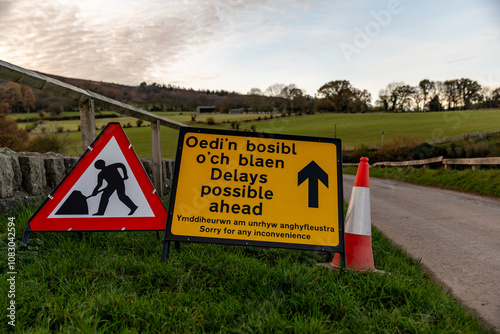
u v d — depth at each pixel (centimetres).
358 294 247
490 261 384
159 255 305
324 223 315
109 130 327
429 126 5353
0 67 261
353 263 316
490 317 250
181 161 326
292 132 5538
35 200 376
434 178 1330
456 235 505
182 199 316
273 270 272
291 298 229
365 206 323
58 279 237
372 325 205
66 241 303
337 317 218
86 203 316
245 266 280
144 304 209
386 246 423
